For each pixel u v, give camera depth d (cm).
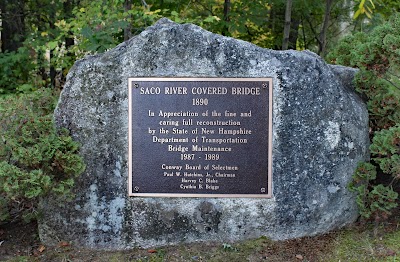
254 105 404
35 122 379
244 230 407
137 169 406
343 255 381
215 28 915
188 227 406
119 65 403
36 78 981
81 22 732
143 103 404
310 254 388
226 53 403
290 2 845
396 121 419
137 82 403
